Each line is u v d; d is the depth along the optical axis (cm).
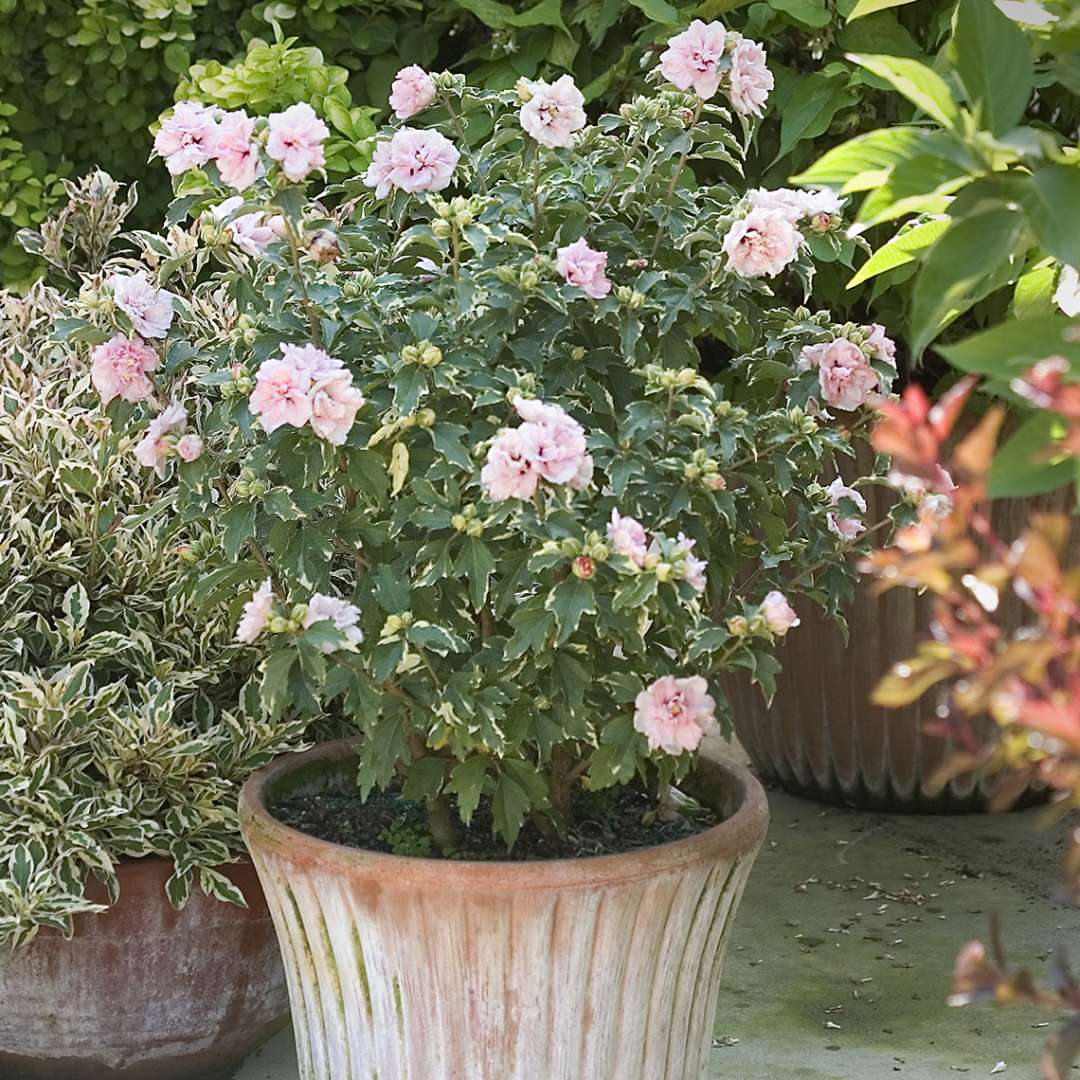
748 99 226
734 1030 279
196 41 407
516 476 185
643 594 188
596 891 197
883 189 147
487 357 216
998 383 142
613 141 238
